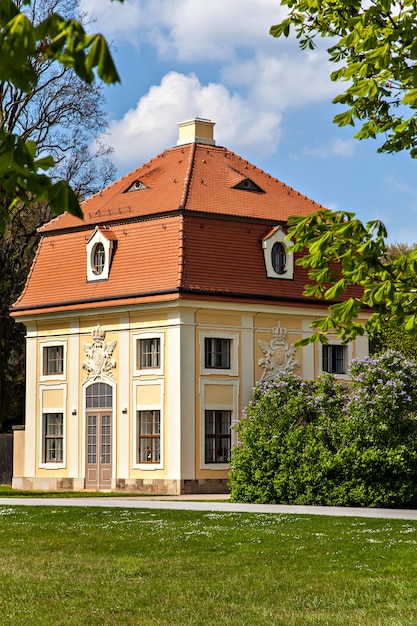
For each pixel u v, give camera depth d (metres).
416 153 14.38
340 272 12.95
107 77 6.14
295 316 41.62
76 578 18.06
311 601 15.71
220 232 40.50
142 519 26.09
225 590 16.70
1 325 52.69
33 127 48.62
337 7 14.34
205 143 46.19
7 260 52.12
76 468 41.78
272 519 25.50
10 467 46.66
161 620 14.42
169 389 38.88
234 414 39.84
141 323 40.03
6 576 18.39
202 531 23.45
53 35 6.38
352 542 21.27
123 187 44.69
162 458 38.88
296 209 43.56
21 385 58.75
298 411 32.50
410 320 13.06
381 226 12.54
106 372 41.00
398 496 29.94
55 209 6.90
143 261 40.31
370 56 12.30
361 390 31.36
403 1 12.65
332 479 30.70
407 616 14.45
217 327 39.62
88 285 41.97
